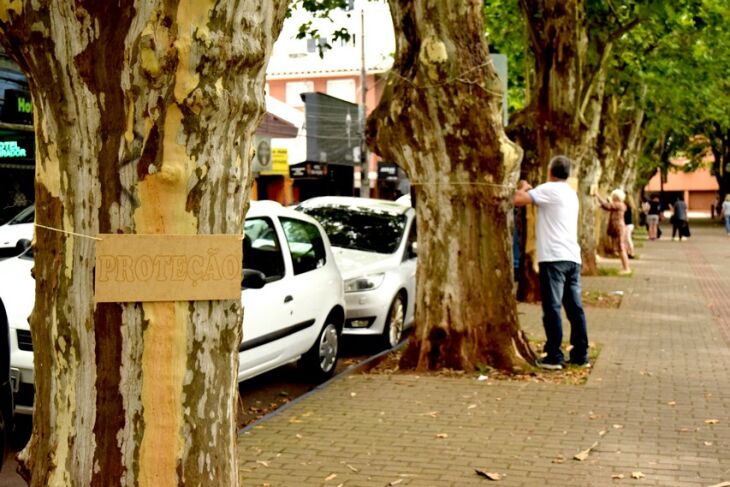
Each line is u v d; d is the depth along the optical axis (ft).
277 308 27.76
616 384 28.55
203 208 10.50
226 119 10.39
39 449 10.91
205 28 9.95
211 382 10.79
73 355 10.54
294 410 24.75
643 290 63.00
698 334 40.91
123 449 10.52
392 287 37.73
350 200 43.83
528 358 31.30
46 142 10.41
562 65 51.57
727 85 104.83
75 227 10.36
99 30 9.89
